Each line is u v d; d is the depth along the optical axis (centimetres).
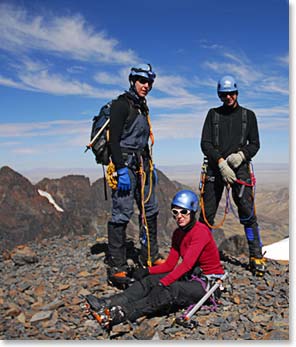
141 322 475
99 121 562
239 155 594
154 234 622
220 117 607
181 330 460
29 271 652
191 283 500
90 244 805
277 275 625
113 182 554
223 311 504
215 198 629
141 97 562
